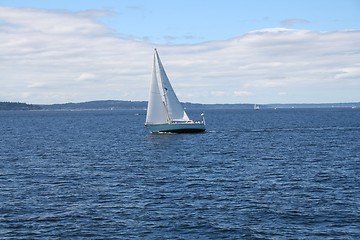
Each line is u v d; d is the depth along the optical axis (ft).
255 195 127.34
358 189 133.39
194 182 147.13
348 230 96.78
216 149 241.55
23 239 93.09
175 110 325.21
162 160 201.46
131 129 446.19
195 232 96.73
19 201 122.01
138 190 135.33
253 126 469.57
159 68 316.60
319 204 116.57
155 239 92.89
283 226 99.81
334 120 588.09
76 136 354.33
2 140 317.22
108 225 101.45
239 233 95.81
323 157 204.74
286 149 239.09
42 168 179.93
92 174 164.66
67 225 101.50
